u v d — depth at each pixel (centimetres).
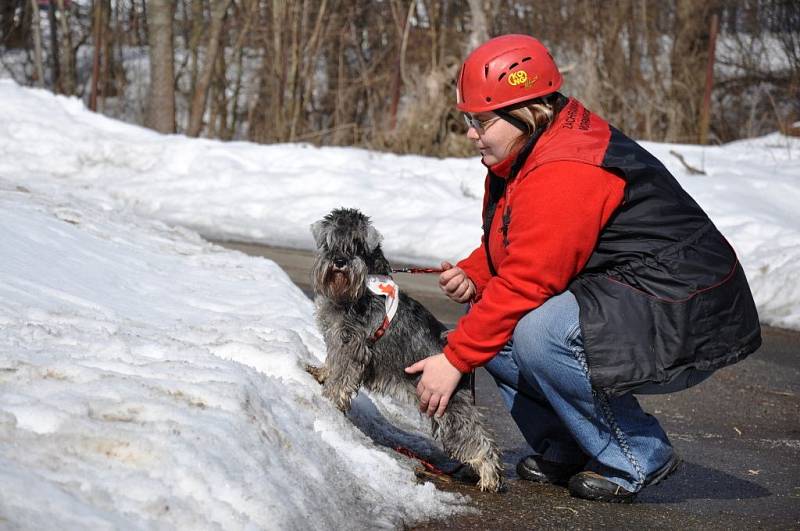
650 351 346
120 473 268
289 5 2412
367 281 412
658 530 354
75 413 297
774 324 870
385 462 381
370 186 1478
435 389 365
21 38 3353
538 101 363
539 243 348
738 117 2466
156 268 630
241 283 639
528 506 373
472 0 2084
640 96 2267
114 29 3275
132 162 1595
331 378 414
